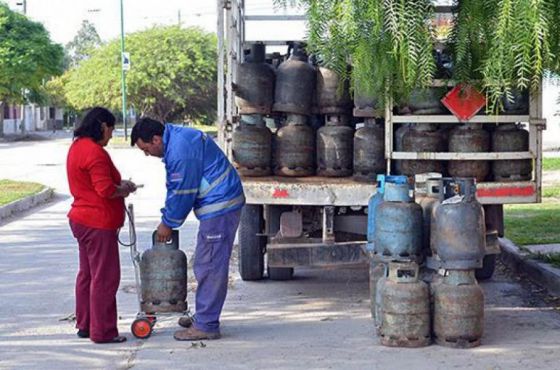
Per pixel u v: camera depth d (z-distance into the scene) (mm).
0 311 10375
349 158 10469
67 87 73250
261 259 11875
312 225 10508
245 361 8039
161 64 63969
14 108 83750
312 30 7438
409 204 8352
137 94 65250
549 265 11828
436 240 8219
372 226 8930
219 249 8695
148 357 8250
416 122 9602
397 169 9938
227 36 10648
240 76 10680
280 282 11969
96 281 8680
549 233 14984
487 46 7336
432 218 8305
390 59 7535
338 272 12734
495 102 8156
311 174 10680
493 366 7730
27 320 9898
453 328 8250
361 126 10414
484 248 8320
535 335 8859
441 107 9523
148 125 8516
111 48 66250
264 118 10898
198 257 8758
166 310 8945
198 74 65125
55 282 12125
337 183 10078
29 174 32406
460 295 8219
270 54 12500
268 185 10055
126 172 32250
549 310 10109
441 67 9086
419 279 8453
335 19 7258
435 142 9664
